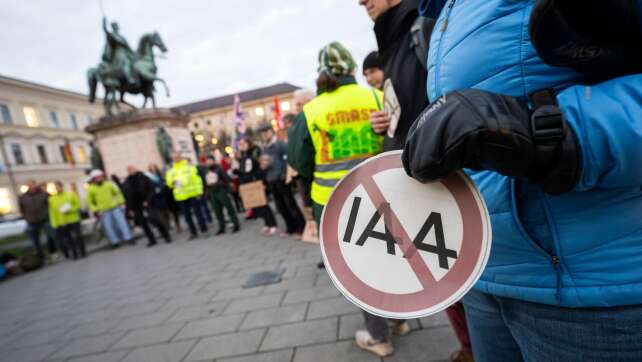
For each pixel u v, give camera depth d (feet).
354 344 7.06
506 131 1.56
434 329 7.16
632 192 1.77
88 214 79.41
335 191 2.54
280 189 18.49
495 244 2.23
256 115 213.25
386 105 4.88
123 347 8.93
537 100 1.76
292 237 19.17
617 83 1.63
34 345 10.41
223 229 24.85
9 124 122.11
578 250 1.88
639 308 1.81
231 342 8.05
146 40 48.14
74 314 12.76
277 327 8.38
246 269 14.08
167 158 42.96
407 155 1.88
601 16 1.54
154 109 44.06
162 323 10.02
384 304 2.37
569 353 2.06
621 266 1.80
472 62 2.10
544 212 1.95
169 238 25.99
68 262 26.50
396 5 4.58
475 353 2.95
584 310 1.93
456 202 2.16
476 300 2.72
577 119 1.60
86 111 155.12
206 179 23.88
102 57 46.47
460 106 1.66
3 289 20.49
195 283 13.51
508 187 2.08
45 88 135.85
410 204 2.31
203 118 219.20
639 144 1.47
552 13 1.55
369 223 2.44
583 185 1.65
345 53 6.94
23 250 35.81
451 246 2.19
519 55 1.89
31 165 126.62
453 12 2.37
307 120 6.92
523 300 2.21
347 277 2.48
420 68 4.41
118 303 12.95
